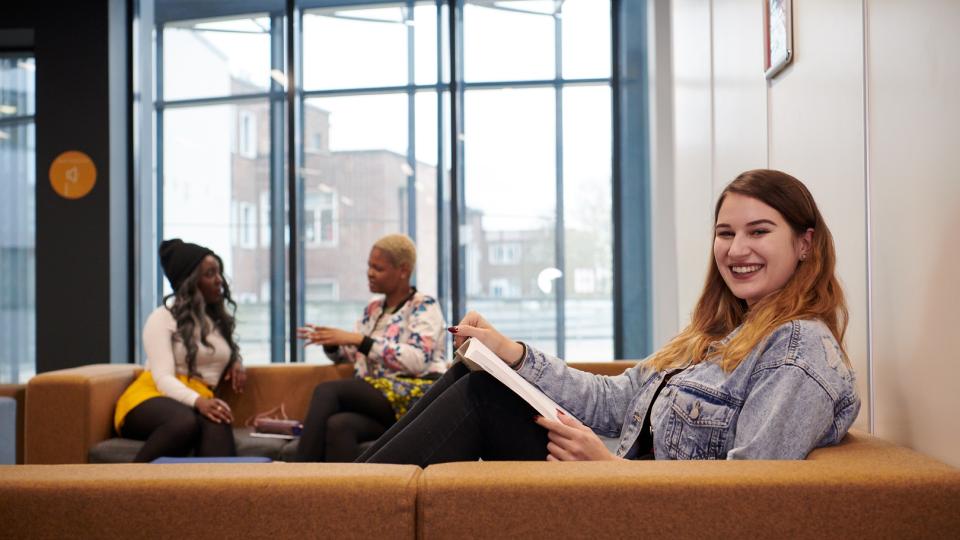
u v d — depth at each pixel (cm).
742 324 154
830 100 179
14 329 576
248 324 621
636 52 601
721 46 286
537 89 614
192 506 104
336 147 629
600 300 608
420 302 315
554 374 176
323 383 288
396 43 627
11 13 545
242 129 624
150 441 275
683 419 146
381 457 151
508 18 616
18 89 584
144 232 603
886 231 150
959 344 122
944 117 125
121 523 104
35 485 105
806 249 149
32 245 578
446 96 622
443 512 104
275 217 621
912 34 137
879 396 155
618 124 605
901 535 105
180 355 309
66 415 281
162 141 624
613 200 605
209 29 625
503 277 614
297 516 104
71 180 540
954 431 124
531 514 104
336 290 627
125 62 576
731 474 107
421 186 625
